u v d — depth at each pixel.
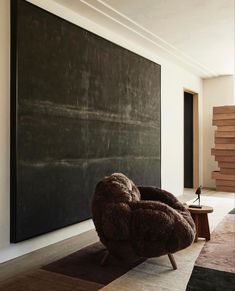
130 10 3.69
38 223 3.10
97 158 3.88
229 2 3.49
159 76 5.39
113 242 2.53
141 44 4.91
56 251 3.12
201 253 3.01
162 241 2.44
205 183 7.37
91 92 3.79
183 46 5.04
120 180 2.82
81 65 3.64
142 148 4.84
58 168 3.33
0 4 2.82
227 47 5.10
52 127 3.25
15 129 2.88
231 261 2.80
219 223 4.05
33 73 3.04
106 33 4.24
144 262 2.79
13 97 2.89
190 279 2.44
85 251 3.11
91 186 3.78
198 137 7.29
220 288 2.28
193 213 3.35
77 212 3.58
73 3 3.47
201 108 7.39
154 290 2.27
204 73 6.94
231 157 6.58
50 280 2.43
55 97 3.29
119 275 2.52
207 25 4.17
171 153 5.95
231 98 7.14
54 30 3.28
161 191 3.10
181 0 3.44
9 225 2.91
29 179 3.01
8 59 2.89
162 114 5.63
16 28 2.88
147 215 2.44
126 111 4.45
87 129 3.72
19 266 2.73
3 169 2.86
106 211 2.54
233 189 6.56
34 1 3.15
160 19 3.96
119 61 4.31
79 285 2.34
